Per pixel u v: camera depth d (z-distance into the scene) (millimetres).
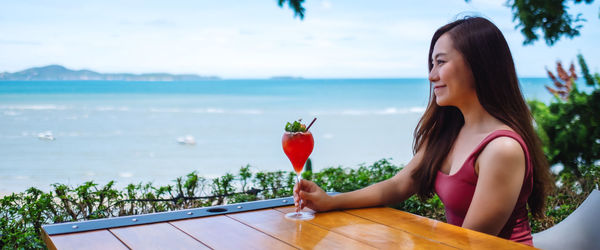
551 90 5348
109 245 1319
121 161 18016
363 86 60812
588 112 4961
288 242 1351
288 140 1649
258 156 20109
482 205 1638
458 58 1762
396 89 56875
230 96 50219
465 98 1813
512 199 1631
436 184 1923
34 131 25188
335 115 36312
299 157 1683
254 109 39750
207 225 1535
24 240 2762
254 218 1631
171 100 45156
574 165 4895
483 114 1812
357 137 26172
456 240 1369
